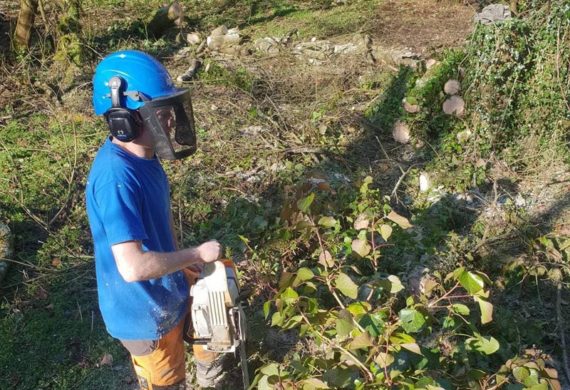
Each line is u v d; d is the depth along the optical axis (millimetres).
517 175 5242
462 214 4801
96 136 6184
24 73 7461
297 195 4297
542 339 3736
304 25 9023
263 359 3588
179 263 2543
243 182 5312
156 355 2807
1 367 3746
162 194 2691
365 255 3633
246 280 4109
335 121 6074
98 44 8539
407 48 7816
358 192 4707
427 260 4184
